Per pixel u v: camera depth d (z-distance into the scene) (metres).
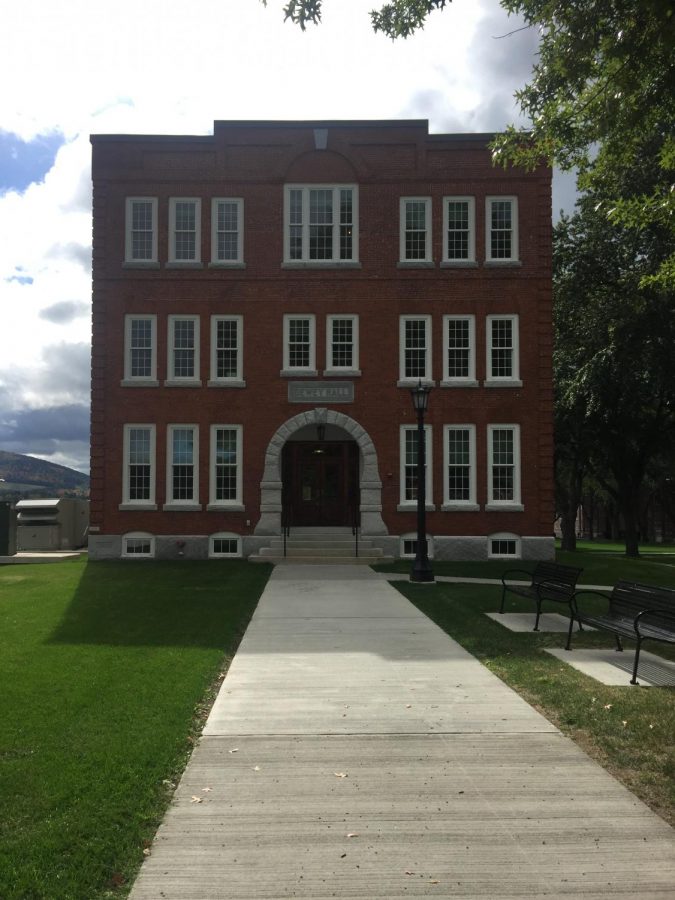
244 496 27.34
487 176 27.75
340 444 29.84
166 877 4.51
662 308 29.44
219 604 15.82
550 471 27.06
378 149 28.05
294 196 28.16
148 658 10.34
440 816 5.34
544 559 26.91
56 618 14.00
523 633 12.35
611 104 9.72
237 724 7.46
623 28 8.66
